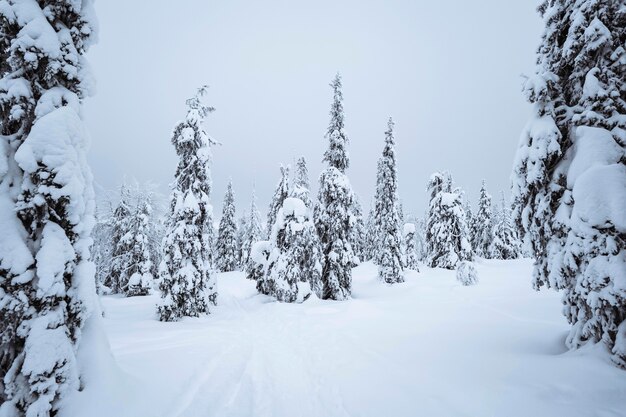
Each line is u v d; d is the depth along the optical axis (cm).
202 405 626
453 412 571
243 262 5312
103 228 3447
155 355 885
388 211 3080
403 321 1437
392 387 703
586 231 723
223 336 1248
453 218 3462
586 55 816
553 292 1792
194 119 1838
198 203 1792
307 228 2256
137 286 2844
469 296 2017
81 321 550
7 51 526
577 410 543
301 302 2106
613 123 784
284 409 637
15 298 469
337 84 2486
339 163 2469
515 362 775
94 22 617
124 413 535
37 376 463
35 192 503
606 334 696
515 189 940
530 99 872
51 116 512
